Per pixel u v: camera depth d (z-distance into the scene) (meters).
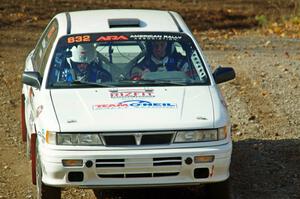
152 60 20.75
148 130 17.78
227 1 72.38
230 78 20.94
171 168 17.67
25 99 24.23
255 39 50.47
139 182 17.69
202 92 19.61
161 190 21.33
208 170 17.89
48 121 18.11
